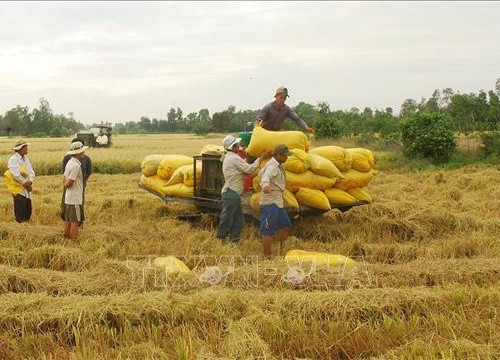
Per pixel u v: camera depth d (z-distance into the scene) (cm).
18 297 547
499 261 668
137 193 1498
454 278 621
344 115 4022
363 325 488
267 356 436
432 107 4588
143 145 4622
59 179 1923
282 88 922
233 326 483
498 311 513
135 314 513
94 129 4234
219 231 859
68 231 872
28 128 11412
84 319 502
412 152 2181
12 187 990
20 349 468
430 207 1009
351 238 852
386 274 628
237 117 9400
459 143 2545
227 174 850
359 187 963
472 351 430
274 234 808
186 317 516
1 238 859
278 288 595
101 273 630
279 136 888
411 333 480
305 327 488
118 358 439
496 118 2502
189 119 14912
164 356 440
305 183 877
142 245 823
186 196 1036
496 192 1336
